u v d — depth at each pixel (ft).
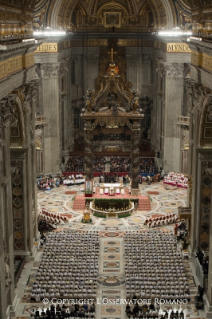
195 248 144.46
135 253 142.51
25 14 132.87
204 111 134.51
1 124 106.83
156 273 131.13
